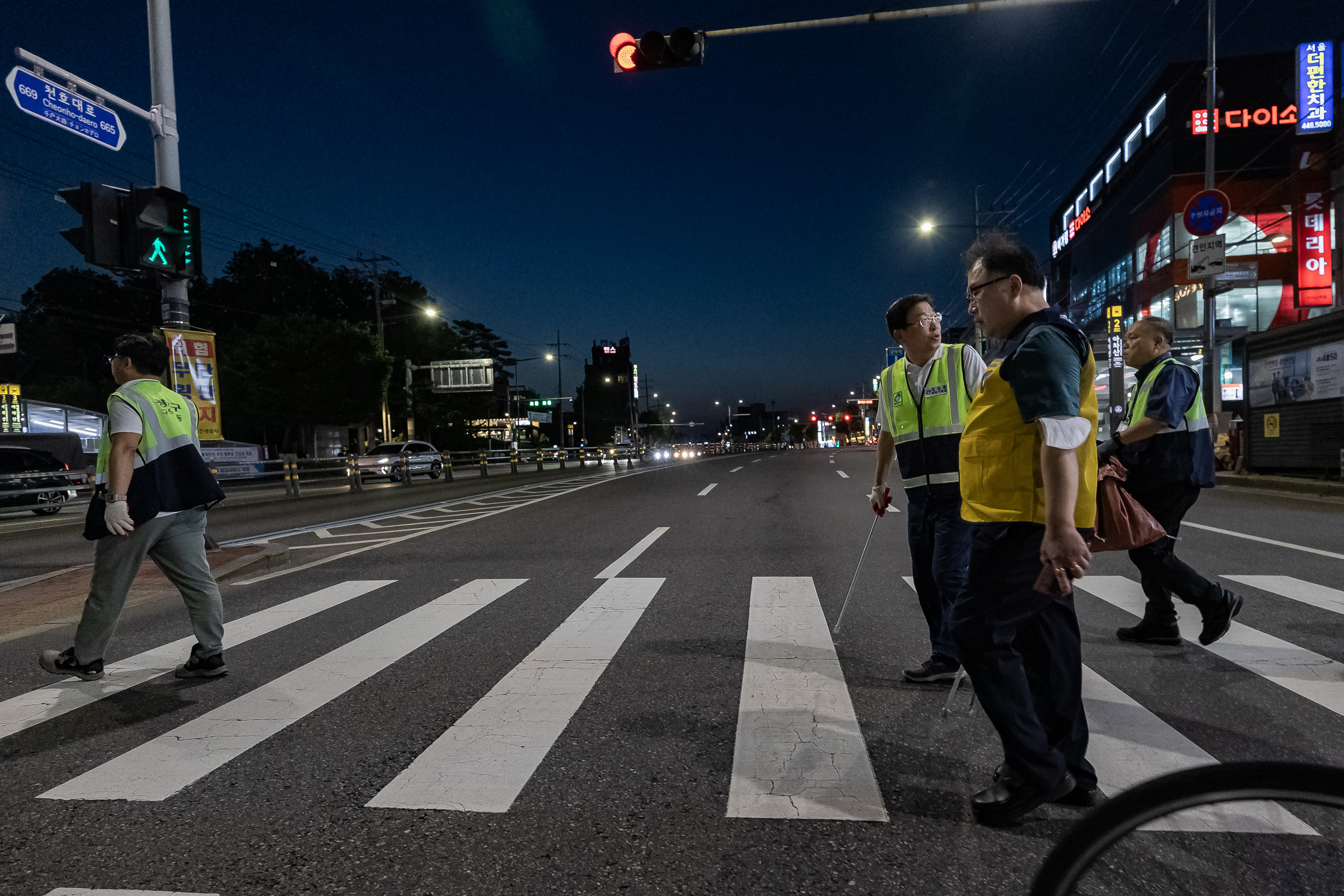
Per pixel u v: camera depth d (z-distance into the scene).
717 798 2.31
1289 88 32.69
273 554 7.12
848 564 6.34
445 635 4.38
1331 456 12.59
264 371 35.00
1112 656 3.62
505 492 16.52
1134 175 39.12
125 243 7.20
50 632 4.83
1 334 28.52
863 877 1.88
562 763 2.59
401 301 54.16
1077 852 1.22
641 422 116.88
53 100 7.45
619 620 4.60
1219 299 32.59
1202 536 7.23
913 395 3.29
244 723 3.06
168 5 8.38
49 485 15.82
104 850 2.09
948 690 3.21
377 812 2.28
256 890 1.88
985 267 2.24
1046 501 1.94
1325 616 4.27
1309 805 1.14
